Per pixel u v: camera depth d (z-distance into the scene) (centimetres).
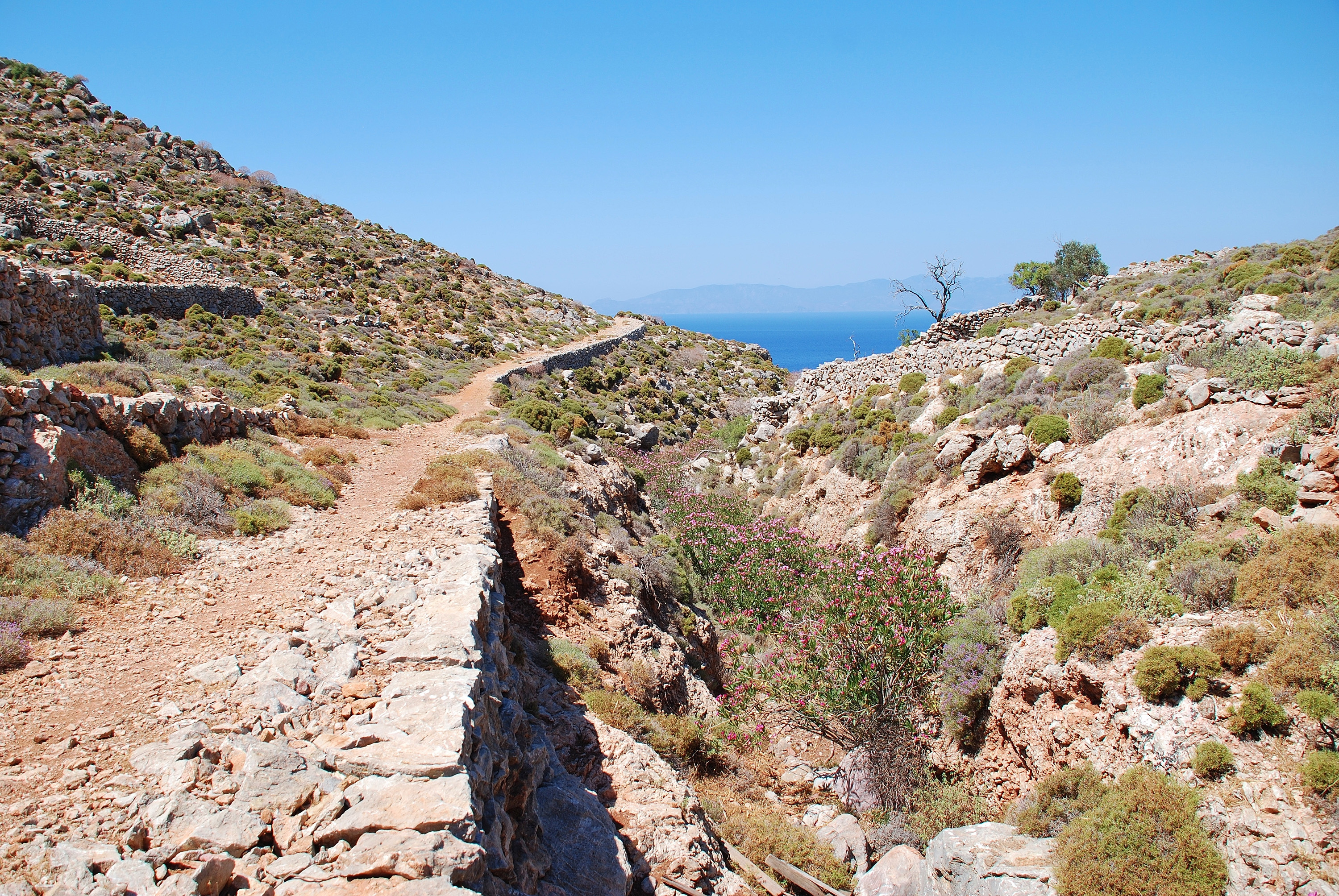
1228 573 1122
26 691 701
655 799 1017
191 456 1567
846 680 1405
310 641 823
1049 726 1185
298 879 473
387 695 677
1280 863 786
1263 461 1360
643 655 1561
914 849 1131
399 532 1396
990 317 3916
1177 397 1756
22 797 531
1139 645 1101
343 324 6109
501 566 1379
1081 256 5291
